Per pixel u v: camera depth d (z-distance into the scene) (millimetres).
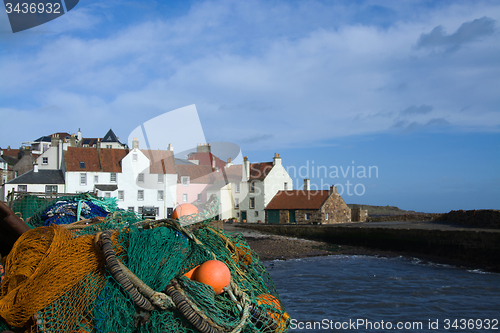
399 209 80625
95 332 3236
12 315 3148
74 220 5035
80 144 96062
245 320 3246
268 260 31406
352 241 37250
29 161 68375
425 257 30953
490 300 17000
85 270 3256
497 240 26094
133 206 47188
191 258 3461
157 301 3096
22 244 3449
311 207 51031
